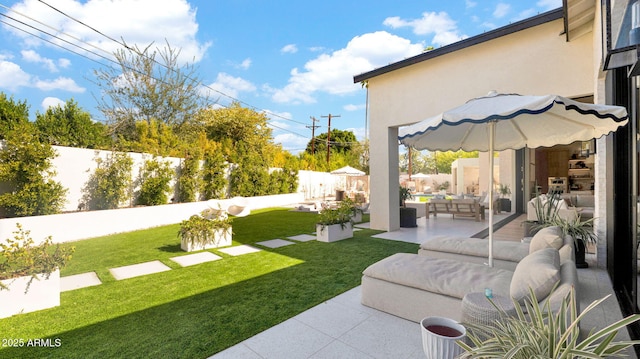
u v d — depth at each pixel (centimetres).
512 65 613
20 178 746
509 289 268
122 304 366
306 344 275
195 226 660
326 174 2309
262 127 1892
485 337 200
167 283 440
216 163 1273
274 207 1559
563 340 147
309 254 606
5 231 693
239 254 611
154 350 267
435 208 1124
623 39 201
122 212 908
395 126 844
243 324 313
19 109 926
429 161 4125
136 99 1700
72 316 335
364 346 271
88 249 670
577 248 475
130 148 1040
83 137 1073
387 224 865
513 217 1141
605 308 337
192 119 1820
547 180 1499
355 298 378
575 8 460
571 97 548
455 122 289
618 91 398
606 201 455
